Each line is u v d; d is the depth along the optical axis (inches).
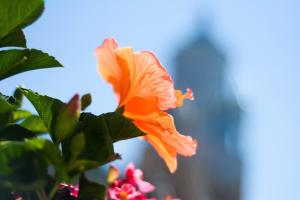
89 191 26.2
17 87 29.4
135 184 31.9
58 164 25.0
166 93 29.9
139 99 29.9
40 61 28.4
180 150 29.9
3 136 26.9
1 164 23.9
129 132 27.8
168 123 29.7
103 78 30.3
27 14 26.7
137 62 29.9
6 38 27.3
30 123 30.0
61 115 26.2
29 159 24.2
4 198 25.3
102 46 29.9
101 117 26.9
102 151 26.1
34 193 26.2
